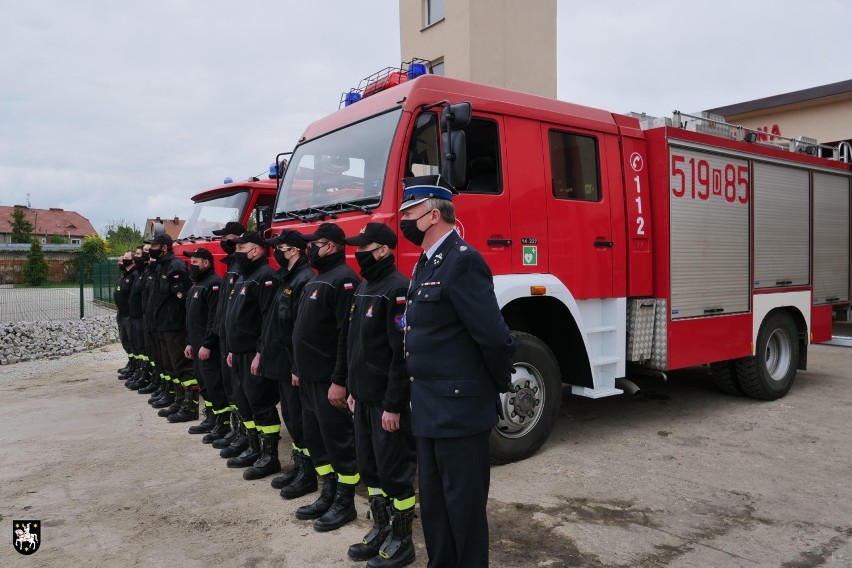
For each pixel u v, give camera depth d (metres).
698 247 5.80
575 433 5.52
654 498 3.99
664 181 5.51
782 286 6.75
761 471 4.47
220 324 5.07
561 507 3.86
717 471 4.49
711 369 6.83
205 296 5.67
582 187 5.08
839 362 8.88
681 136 5.62
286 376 4.12
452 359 2.58
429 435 2.57
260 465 4.59
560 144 4.96
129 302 8.27
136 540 3.53
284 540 3.51
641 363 5.71
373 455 3.32
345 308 3.54
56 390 8.12
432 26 13.75
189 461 4.98
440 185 2.72
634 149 5.49
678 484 4.23
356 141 4.51
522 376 4.70
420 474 2.69
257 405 4.55
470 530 2.58
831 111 12.20
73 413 6.72
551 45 14.25
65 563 3.27
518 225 4.58
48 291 18.42
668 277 5.49
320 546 3.43
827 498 3.96
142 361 7.98
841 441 5.17
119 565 3.24
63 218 84.56
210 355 5.44
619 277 5.27
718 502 3.92
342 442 3.66
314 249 3.75
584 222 5.02
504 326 2.54
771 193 6.66
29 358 10.80
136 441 5.58
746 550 3.27
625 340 5.37
